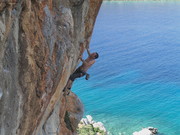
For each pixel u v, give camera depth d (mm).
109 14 152000
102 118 38469
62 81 9477
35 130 8852
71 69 11195
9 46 6227
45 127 10812
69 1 9664
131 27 112875
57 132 12320
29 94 7141
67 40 9133
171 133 34188
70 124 15445
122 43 87000
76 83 51562
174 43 86062
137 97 46031
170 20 125000
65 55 8898
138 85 51656
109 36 96938
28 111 7355
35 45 7090
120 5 191125
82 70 12359
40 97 7801
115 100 44719
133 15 144375
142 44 85562
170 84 52125
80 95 46500
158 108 41844
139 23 121625
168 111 40781
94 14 12219
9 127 6598
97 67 62875
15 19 6254
